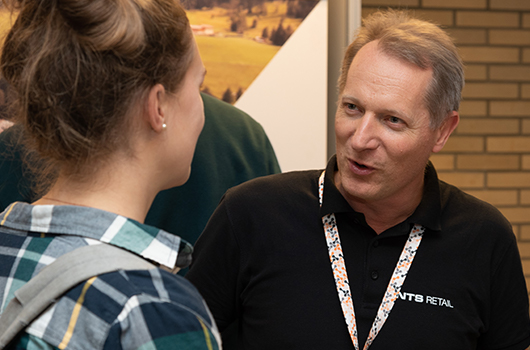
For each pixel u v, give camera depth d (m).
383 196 0.94
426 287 0.95
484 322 1.01
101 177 0.55
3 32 0.58
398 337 0.92
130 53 0.52
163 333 0.48
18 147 0.88
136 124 0.56
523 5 3.09
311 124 1.34
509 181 3.17
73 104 0.52
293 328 0.95
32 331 0.48
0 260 0.53
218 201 1.11
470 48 3.09
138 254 0.54
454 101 0.96
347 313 0.93
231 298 1.05
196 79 0.63
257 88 1.30
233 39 1.28
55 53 0.51
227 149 1.12
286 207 1.02
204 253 1.04
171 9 0.57
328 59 1.36
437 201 1.00
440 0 3.03
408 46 0.90
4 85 0.69
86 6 0.50
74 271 0.49
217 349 0.51
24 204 0.56
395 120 0.90
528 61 3.13
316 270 0.97
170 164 0.60
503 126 3.15
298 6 1.30
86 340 0.47
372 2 2.97
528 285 3.18
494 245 1.01
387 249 0.97
